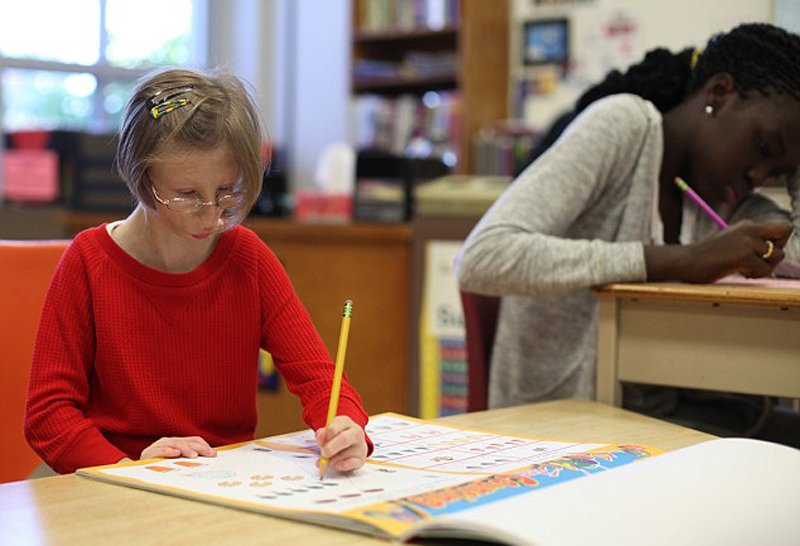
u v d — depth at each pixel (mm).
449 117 4602
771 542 756
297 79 5766
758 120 1546
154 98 1051
